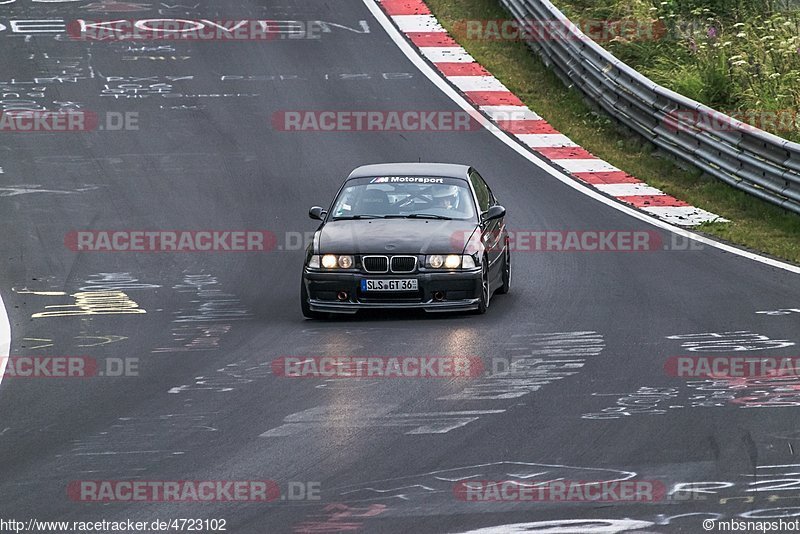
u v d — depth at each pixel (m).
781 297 44.41
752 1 91.81
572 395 31.66
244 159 69.69
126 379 34.78
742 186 64.50
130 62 86.56
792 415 29.30
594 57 81.69
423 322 42.06
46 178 66.25
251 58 88.00
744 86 80.19
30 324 42.66
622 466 25.69
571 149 73.81
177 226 58.50
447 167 48.62
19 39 90.75
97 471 26.17
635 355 36.09
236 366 35.97
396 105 79.69
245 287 48.69
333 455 26.83
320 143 72.69
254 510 23.44
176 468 26.22
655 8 92.81
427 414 30.08
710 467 25.52
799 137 71.44
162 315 43.91
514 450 26.95
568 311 42.97
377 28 94.81
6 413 31.47
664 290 46.12
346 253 42.56
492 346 37.75
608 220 59.38
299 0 101.56
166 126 75.38
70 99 79.62
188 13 97.88
